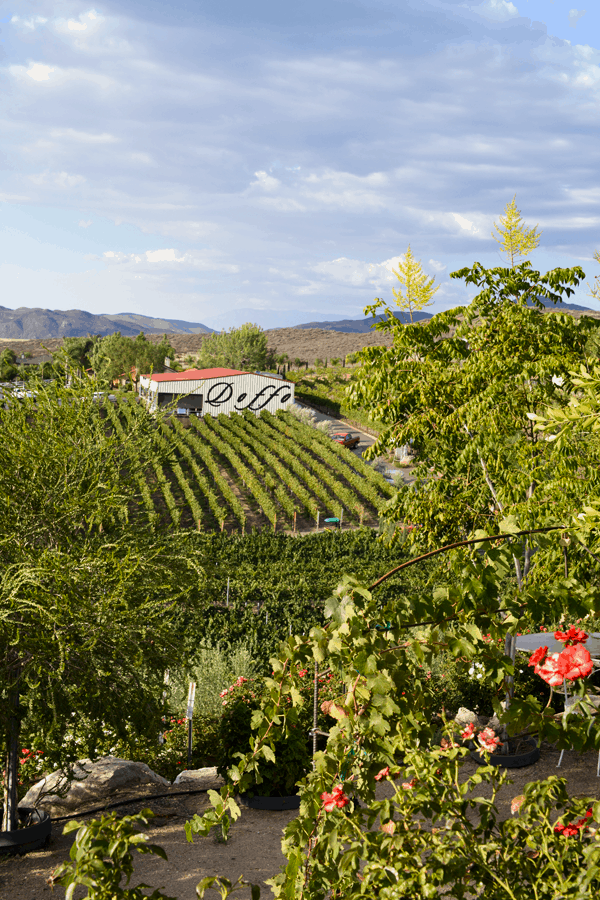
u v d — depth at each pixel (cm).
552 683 295
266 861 614
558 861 269
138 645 691
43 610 591
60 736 690
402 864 269
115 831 266
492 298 938
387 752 340
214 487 3844
